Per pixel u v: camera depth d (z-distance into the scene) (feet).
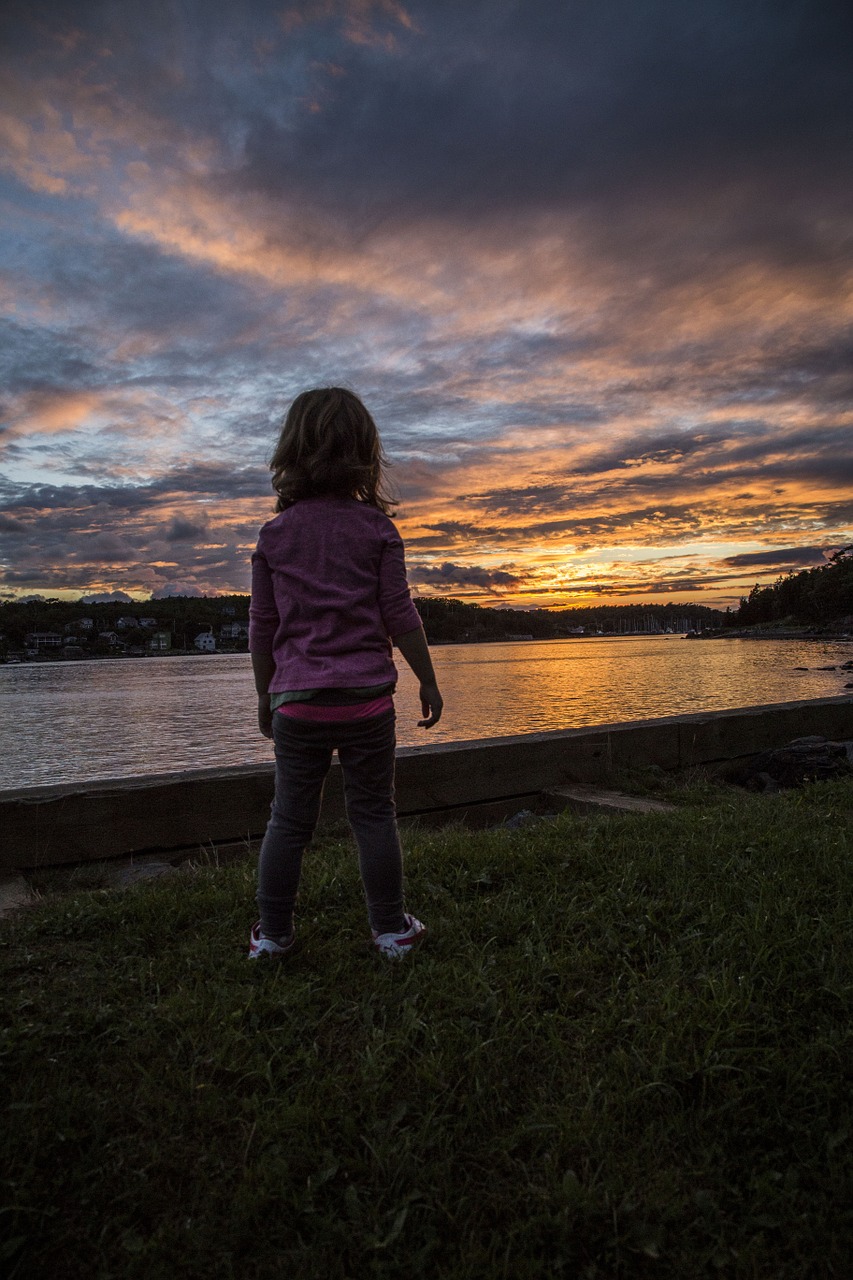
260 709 8.31
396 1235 4.59
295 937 8.65
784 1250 4.66
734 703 84.48
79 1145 5.34
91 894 10.66
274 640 7.91
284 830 7.88
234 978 7.67
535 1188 5.02
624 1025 6.74
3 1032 6.40
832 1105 5.80
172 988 7.50
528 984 7.51
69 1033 6.55
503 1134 5.54
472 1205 4.93
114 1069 6.15
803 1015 6.88
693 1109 5.75
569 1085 6.05
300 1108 5.63
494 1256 4.52
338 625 7.57
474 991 7.25
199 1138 5.48
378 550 7.77
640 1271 4.53
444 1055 6.30
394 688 7.87
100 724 86.58
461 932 8.66
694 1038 6.51
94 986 7.48
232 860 15.24
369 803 8.05
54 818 14.19
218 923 9.20
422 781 18.63
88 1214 4.83
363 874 8.08
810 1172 5.18
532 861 11.02
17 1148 5.19
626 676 147.74
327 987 7.54
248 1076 6.06
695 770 24.00
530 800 20.48
